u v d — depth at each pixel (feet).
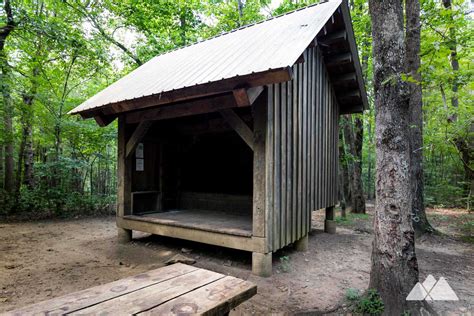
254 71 9.37
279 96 12.70
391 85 8.46
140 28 34.68
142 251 15.34
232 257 14.20
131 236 17.38
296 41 11.72
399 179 8.41
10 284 10.64
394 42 8.58
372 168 47.85
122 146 17.28
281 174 12.78
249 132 12.09
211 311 5.13
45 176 26.89
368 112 34.45
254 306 9.00
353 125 31.32
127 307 5.08
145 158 19.06
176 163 21.34
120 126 17.34
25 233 19.24
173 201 20.92
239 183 19.90
